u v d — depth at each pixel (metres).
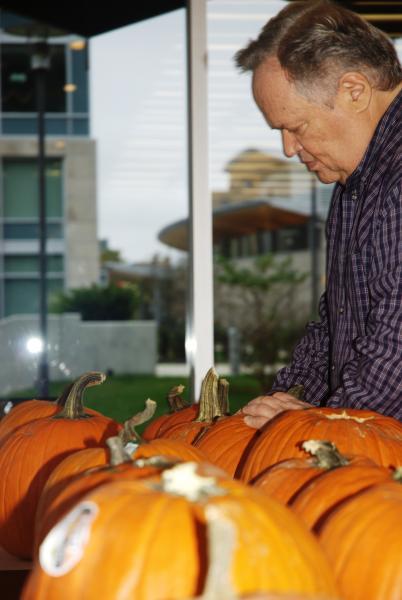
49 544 0.83
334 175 1.83
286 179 15.86
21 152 13.36
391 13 3.70
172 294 15.44
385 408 1.57
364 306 1.76
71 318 13.88
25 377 5.98
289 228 16.41
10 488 1.56
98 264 14.63
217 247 16.45
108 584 0.77
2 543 1.59
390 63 1.70
